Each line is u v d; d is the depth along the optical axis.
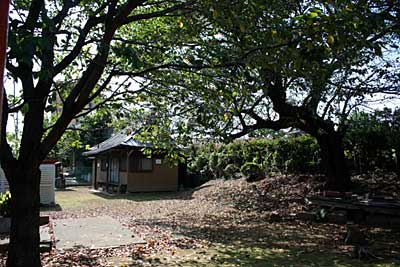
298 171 18.19
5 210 10.68
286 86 10.80
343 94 11.46
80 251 8.28
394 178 15.16
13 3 4.33
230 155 22.08
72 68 6.66
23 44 2.96
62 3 5.41
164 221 12.72
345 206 11.72
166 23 6.25
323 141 14.45
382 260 7.53
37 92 5.18
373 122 14.00
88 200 19.58
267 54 4.26
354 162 16.69
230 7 4.30
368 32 3.88
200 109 6.16
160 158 24.56
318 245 8.97
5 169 5.39
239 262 7.48
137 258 7.78
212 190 19.89
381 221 11.02
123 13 4.91
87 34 5.27
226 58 4.53
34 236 5.42
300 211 13.24
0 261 7.24
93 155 28.09
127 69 5.99
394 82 10.84
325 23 3.70
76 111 5.19
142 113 7.54
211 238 9.89
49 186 17.75
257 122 12.40
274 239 9.73
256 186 17.91
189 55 5.08
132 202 18.50
